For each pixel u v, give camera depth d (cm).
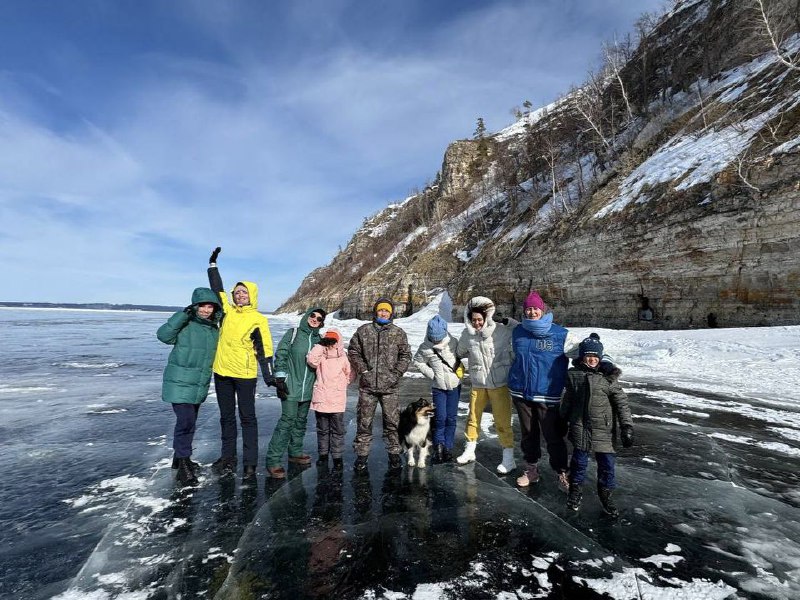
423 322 3788
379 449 515
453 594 238
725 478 413
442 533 306
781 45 2548
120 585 246
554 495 376
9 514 335
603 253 2397
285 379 423
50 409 702
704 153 2136
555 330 389
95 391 859
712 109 2502
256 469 442
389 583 248
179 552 281
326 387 442
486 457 484
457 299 3822
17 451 495
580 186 3294
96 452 493
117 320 5494
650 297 2120
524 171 4844
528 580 251
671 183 2161
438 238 5247
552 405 379
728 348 1195
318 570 260
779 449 505
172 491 383
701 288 1870
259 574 256
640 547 288
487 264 3669
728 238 1767
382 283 5419
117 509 346
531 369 388
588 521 325
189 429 418
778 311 1598
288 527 314
